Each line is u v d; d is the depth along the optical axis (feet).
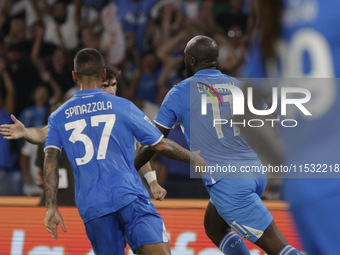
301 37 13.65
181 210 47.65
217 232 42.29
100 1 87.25
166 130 39.01
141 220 34.27
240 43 77.87
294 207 14.46
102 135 34.50
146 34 83.71
